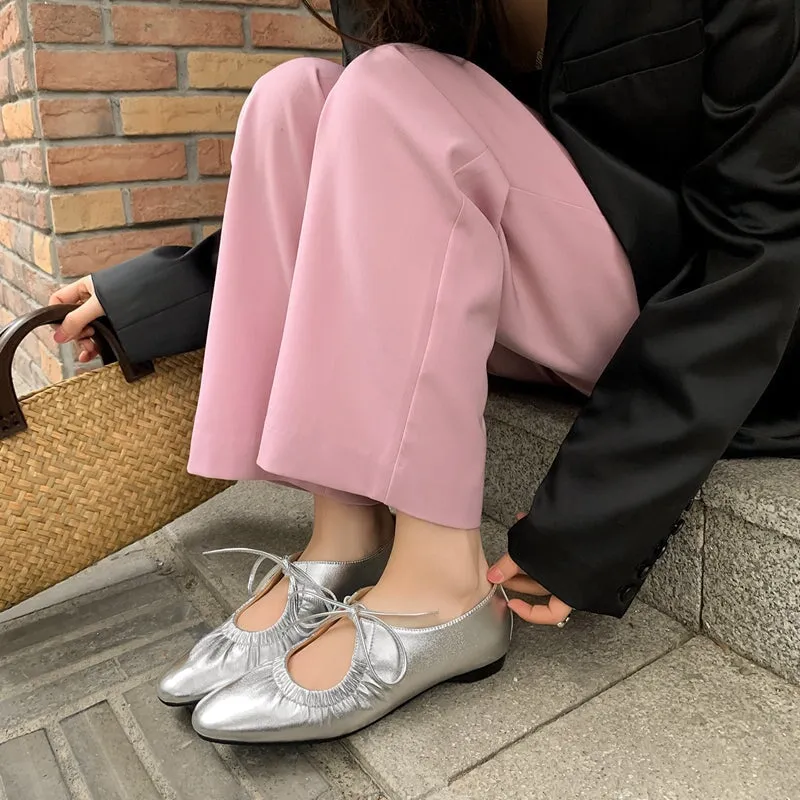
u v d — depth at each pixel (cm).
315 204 65
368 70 64
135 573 104
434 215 63
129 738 73
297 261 66
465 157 63
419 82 65
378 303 63
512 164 69
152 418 97
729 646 79
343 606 71
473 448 67
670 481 63
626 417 65
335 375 65
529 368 96
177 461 100
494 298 66
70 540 91
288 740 66
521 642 81
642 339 65
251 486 127
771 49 63
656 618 85
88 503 92
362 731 69
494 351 95
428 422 64
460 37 79
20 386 190
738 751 65
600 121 72
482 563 74
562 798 61
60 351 149
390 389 64
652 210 71
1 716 77
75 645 88
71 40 134
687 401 62
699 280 68
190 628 91
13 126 150
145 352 93
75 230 141
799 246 61
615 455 64
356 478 66
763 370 63
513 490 104
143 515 98
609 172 71
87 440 92
